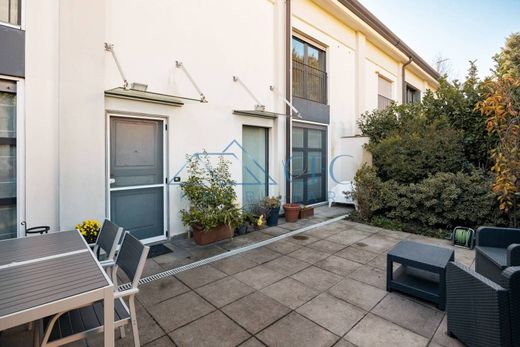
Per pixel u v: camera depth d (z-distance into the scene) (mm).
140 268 1754
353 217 5820
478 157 5250
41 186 3111
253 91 5488
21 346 1995
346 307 2475
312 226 5277
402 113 6914
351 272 3207
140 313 2371
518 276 1688
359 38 8273
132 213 3986
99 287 1462
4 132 2975
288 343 2000
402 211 5172
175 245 4125
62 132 3170
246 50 5328
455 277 2043
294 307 2471
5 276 1589
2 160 2977
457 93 5621
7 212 3023
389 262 2729
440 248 2885
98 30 3393
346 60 7953
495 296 1683
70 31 3197
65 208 3207
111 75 3615
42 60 3078
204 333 2111
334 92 7551
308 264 3445
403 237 4598
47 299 1338
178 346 1968
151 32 3969
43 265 1751
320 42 7078
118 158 3826
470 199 4523
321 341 2021
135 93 3668
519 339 1663
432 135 5371
